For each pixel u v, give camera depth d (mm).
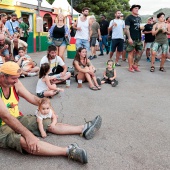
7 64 2719
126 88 5746
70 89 5539
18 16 11945
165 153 2873
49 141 3074
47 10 14398
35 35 13656
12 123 2492
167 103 4707
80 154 2574
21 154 2781
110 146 3004
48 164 2607
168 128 3562
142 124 3682
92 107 4395
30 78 6609
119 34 8258
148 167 2590
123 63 9203
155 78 6836
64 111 4160
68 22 18172
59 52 7113
